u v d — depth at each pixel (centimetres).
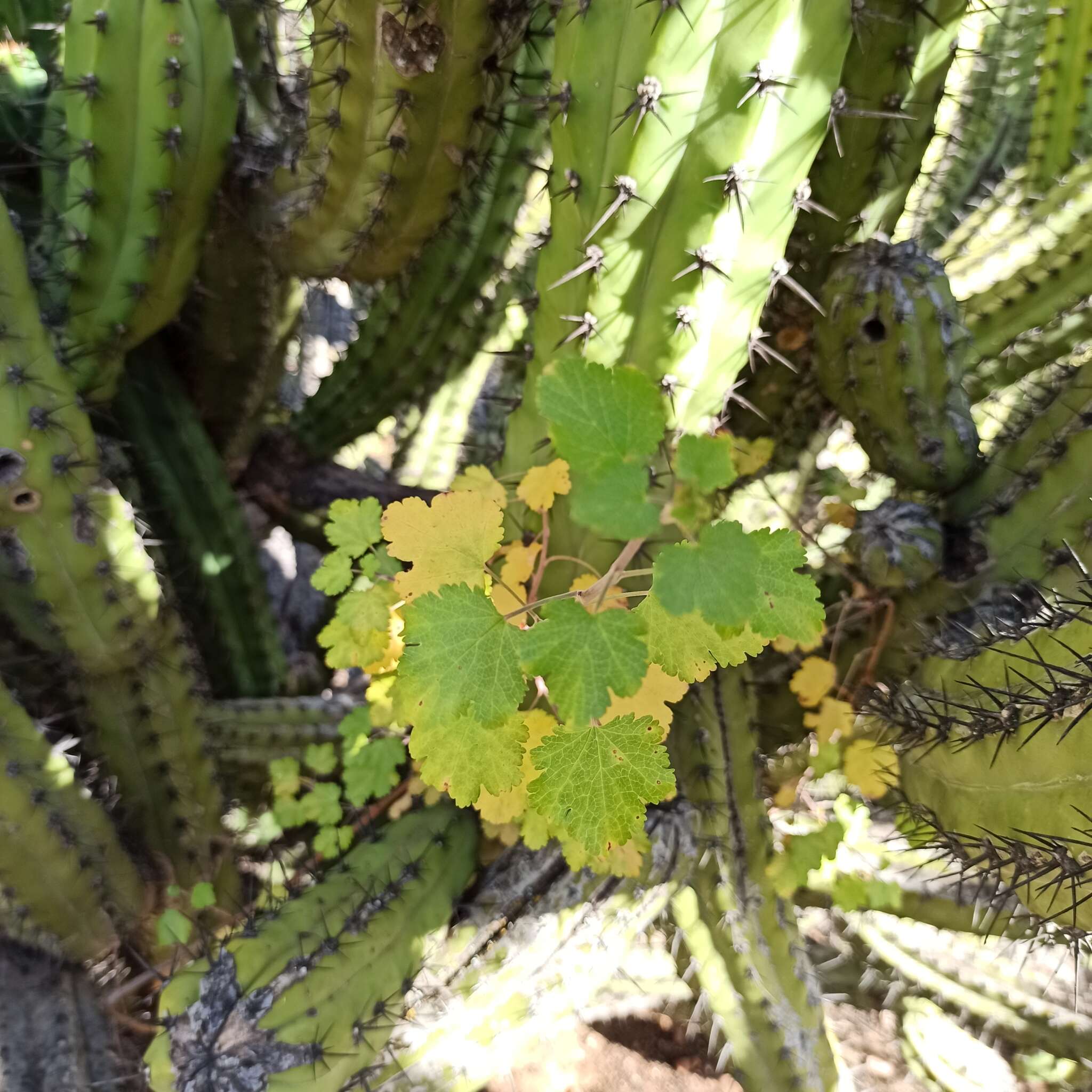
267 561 95
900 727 49
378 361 72
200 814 60
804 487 67
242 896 62
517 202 68
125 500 54
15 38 70
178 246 57
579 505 32
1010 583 53
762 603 35
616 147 41
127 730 57
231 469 76
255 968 45
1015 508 54
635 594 37
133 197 54
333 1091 44
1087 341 64
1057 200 69
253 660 70
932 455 55
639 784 34
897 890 57
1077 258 64
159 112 52
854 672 57
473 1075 47
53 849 52
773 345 57
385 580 51
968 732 44
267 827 62
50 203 59
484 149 57
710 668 37
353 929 47
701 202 41
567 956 49
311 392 108
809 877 57
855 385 54
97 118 52
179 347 69
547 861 52
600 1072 63
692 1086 63
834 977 65
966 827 44
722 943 51
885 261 52
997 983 61
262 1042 43
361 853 51
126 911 57
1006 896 44
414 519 40
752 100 39
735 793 53
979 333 67
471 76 51
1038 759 40
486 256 68
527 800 45
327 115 53
